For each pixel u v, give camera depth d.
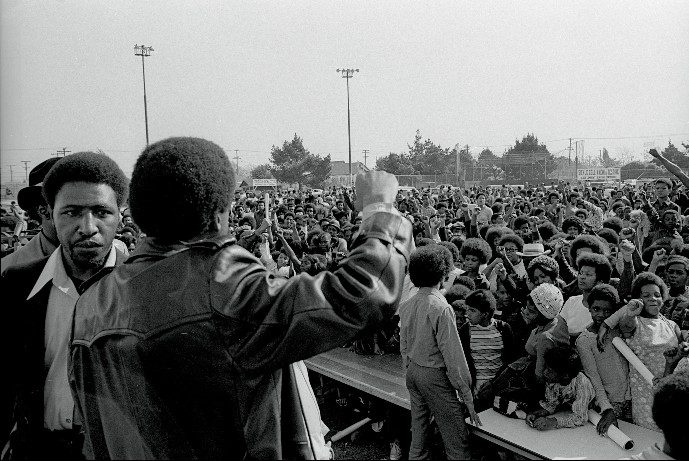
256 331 1.15
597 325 3.62
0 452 1.83
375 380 4.52
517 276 4.93
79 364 1.33
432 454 3.94
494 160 49.25
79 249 1.82
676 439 1.83
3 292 1.87
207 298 1.18
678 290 4.54
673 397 1.87
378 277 1.18
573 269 5.74
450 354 3.38
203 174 1.26
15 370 1.87
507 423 3.58
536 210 11.48
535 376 3.63
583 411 3.46
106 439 1.28
